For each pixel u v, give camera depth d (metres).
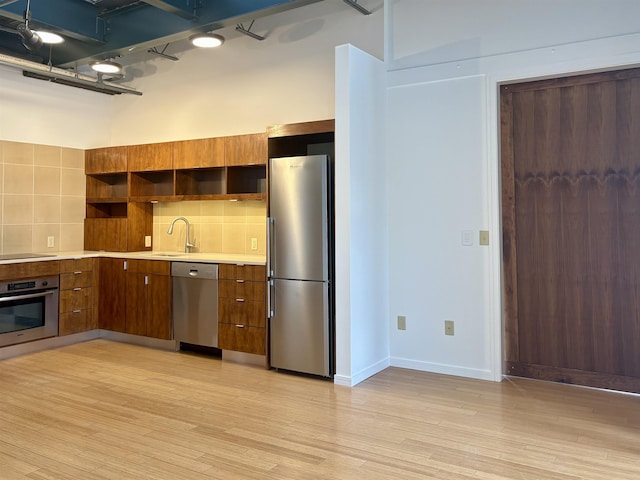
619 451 2.68
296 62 4.79
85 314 5.20
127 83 5.95
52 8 4.30
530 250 3.90
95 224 5.75
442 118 4.06
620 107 3.57
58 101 5.64
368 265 4.03
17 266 4.60
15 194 5.26
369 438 2.86
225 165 4.78
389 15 4.30
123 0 4.50
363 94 3.97
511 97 3.94
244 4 3.95
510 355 3.99
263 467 2.52
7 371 4.17
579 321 3.74
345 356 3.81
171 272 4.78
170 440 2.84
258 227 5.04
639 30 3.38
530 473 2.45
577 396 3.54
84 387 3.77
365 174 4.00
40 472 2.47
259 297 4.27
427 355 4.16
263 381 3.93
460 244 4.00
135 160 5.42
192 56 5.45
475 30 3.93
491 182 3.87
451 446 2.75
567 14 3.60
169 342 4.89
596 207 3.67
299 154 4.24
